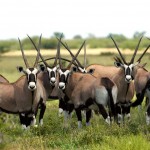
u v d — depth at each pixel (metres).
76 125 33.72
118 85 34.81
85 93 31.31
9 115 36.16
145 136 26.42
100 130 28.09
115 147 24.59
